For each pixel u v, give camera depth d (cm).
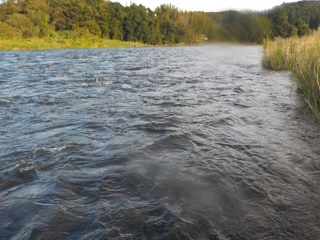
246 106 561
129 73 1076
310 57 603
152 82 859
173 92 703
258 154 328
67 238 188
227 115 493
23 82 845
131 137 385
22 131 411
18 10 4194
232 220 207
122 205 226
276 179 269
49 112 514
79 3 4525
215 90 731
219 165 299
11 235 191
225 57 2020
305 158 316
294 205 225
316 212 215
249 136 390
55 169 290
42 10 4319
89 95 662
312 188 251
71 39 4041
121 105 567
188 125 436
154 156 322
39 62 1512
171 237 189
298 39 1229
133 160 311
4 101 591
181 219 207
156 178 271
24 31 3672
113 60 1717
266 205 226
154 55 2319
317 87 512
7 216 212
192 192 246
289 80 894
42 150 338
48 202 231
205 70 1201
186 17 6319
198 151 337
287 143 363
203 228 198
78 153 330
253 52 2298
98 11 4941
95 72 1098
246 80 909
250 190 249
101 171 285
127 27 5369
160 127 427
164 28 6159
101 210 219
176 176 274
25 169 288
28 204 228
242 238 188
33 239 187
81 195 242
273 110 530
